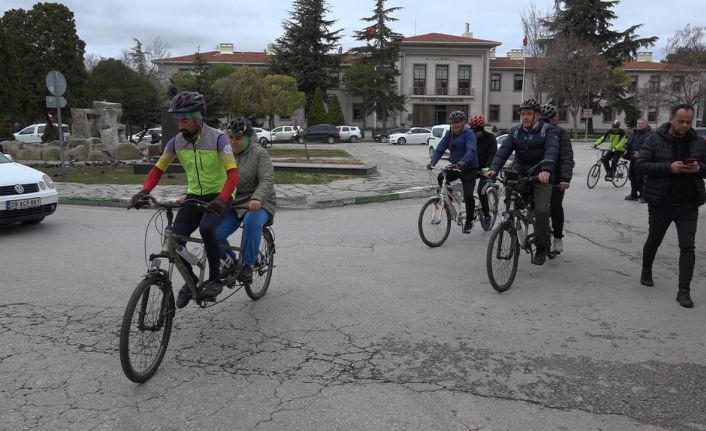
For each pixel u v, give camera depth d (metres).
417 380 3.76
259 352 4.21
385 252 7.50
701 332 4.68
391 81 54.94
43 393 3.56
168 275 3.91
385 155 29.77
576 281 6.18
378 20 54.72
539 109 6.25
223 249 4.64
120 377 3.79
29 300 5.39
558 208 6.82
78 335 4.53
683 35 50.31
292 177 16.53
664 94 51.22
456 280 6.16
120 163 20.36
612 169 15.15
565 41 47.66
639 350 4.29
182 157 4.21
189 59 60.00
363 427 3.18
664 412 3.38
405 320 4.89
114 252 7.38
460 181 8.38
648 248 5.88
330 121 52.50
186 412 3.34
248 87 35.34
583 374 3.88
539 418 3.30
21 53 29.75
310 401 3.47
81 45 31.72
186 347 4.30
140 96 33.53
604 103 57.28
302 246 7.84
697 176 5.33
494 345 4.36
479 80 59.16
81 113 23.23
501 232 5.66
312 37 54.94
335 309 5.18
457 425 3.21
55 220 9.85
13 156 21.11
